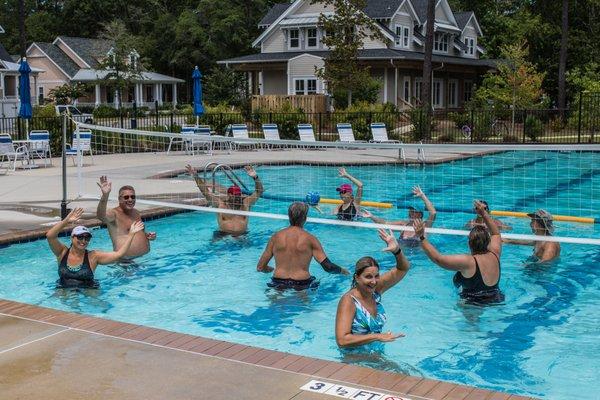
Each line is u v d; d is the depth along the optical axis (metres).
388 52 39.62
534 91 35.50
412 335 6.32
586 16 48.28
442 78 45.09
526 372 5.47
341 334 5.68
